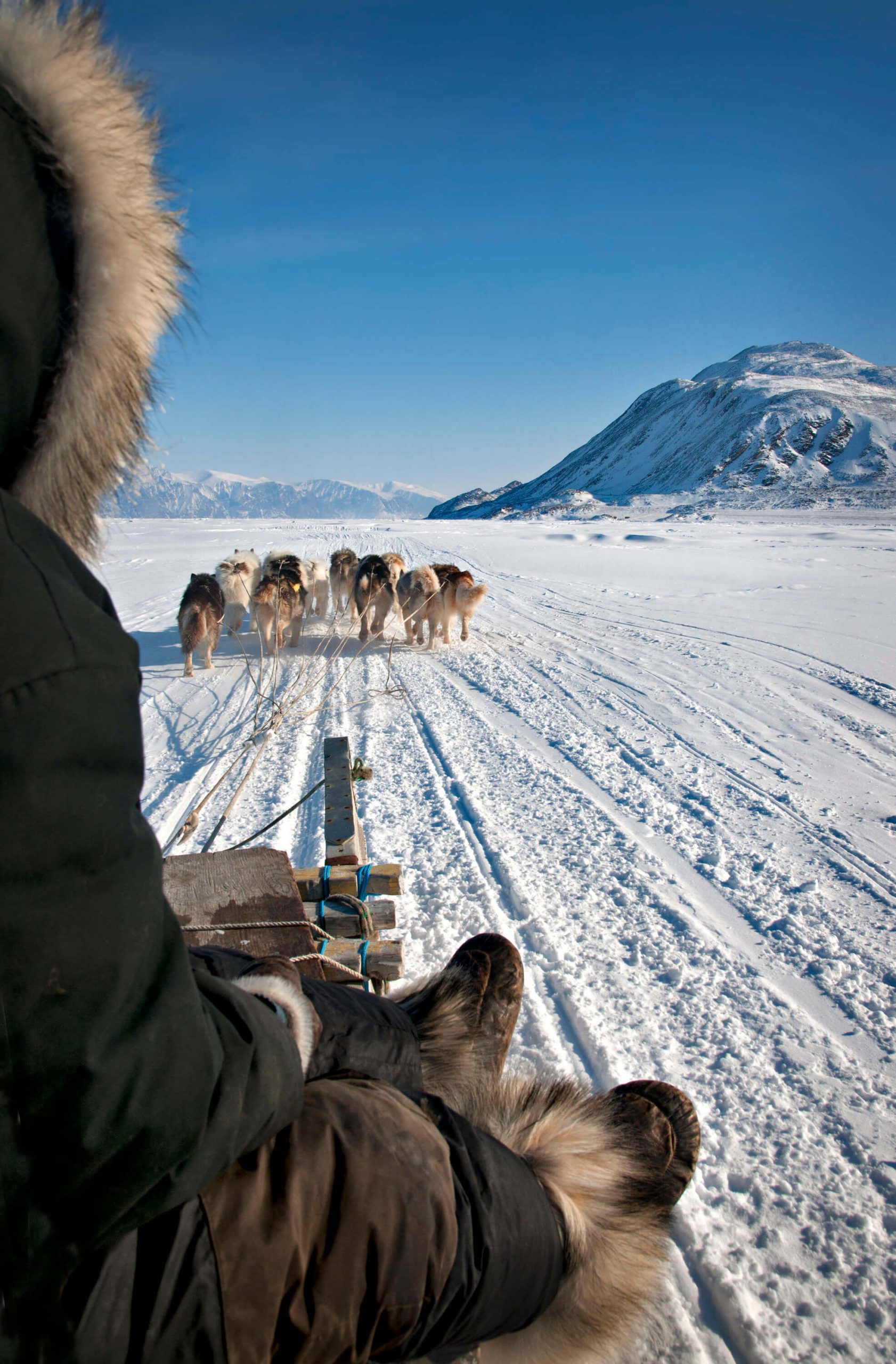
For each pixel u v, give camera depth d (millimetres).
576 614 14297
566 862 4559
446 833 4945
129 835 802
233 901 2584
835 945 3738
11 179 780
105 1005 763
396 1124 1185
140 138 912
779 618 13180
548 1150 1584
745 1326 1964
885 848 4781
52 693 728
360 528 50750
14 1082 733
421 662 10359
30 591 750
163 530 46406
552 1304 1449
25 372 823
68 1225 785
